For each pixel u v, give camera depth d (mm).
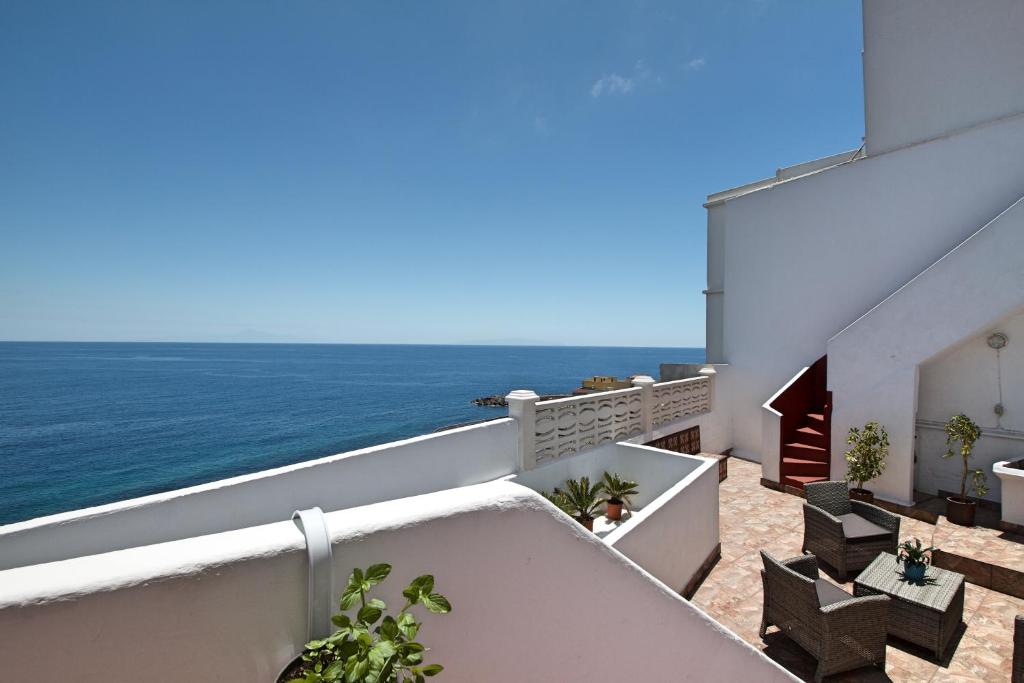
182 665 1498
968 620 5625
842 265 10695
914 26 9430
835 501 7434
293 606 1688
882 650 4789
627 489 8242
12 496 24156
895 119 9812
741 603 6055
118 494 24281
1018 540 7121
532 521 2271
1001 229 7457
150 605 1449
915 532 7648
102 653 1397
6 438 37094
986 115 8602
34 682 1319
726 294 13195
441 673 2016
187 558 1517
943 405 9070
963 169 8836
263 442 35125
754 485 10617
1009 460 8125
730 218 13078
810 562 5453
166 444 34625
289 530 1762
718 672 2996
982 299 7664
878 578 5523
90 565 1443
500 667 2184
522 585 2244
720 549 7484
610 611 2547
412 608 1939
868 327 9094
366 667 1475
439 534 1990
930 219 9281
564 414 8461
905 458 8633
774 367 12117
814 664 4938
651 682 2713
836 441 9586
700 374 12680
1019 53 8211
